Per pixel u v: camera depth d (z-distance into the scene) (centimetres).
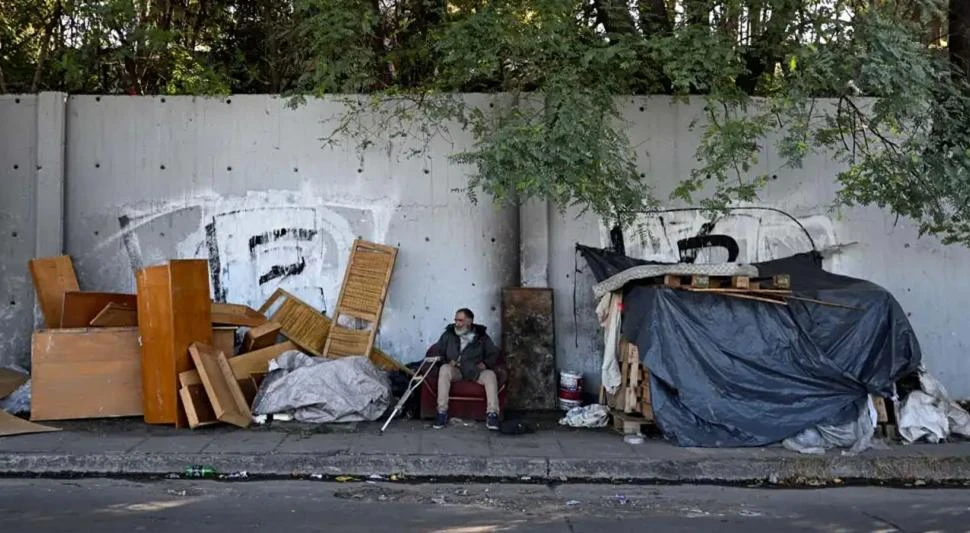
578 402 968
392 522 612
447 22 963
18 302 1002
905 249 1013
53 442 793
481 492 716
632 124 977
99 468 749
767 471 767
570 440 841
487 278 1012
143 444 791
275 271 1016
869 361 837
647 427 876
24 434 822
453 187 1014
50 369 876
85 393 881
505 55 896
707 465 766
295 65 1140
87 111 1016
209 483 726
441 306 1015
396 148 1016
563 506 673
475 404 900
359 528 594
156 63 1148
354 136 1012
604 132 841
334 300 1012
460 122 995
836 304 840
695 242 1011
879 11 884
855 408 820
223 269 1016
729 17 907
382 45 1056
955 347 1009
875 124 875
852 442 809
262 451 773
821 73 843
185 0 1205
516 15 889
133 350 895
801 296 842
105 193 1016
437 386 900
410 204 1016
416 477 759
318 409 883
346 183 1017
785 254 1012
